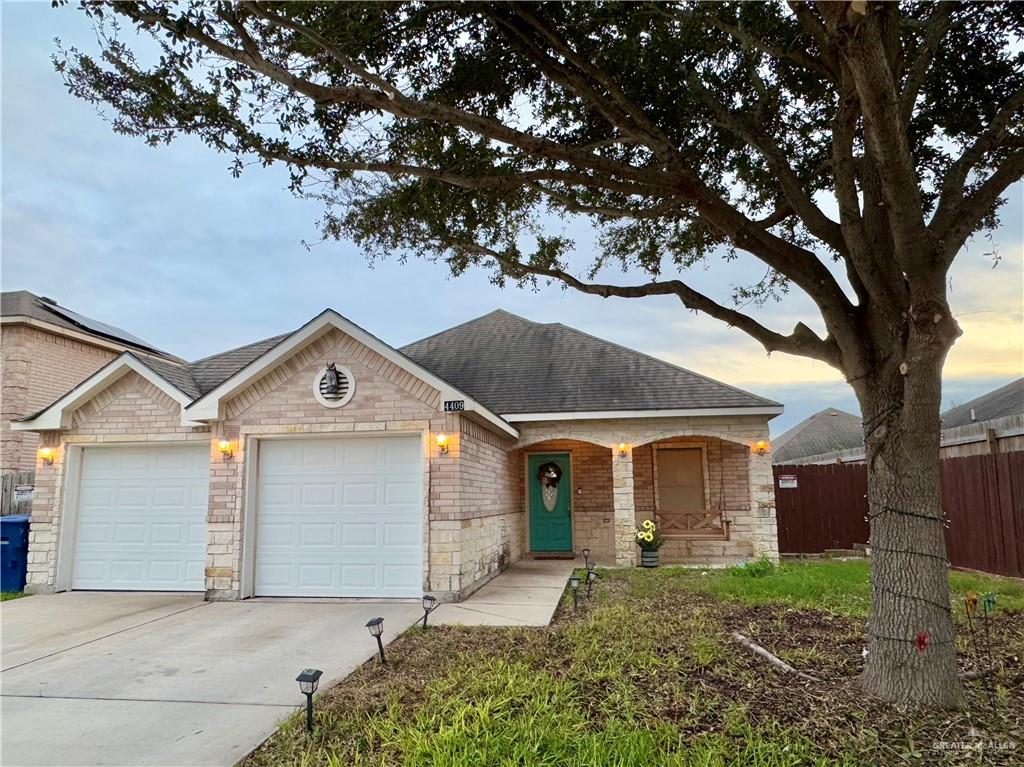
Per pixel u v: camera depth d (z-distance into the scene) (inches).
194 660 231.3
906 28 221.1
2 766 147.0
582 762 138.3
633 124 212.8
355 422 356.2
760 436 506.0
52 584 372.2
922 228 155.5
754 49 219.3
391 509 354.9
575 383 553.9
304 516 360.2
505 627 272.7
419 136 246.8
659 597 339.6
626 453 512.7
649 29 232.4
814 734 152.5
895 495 179.8
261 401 364.8
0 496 466.3
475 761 139.3
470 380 576.1
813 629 254.1
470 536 370.6
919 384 170.2
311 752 151.9
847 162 188.2
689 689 183.9
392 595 346.0
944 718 160.7
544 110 261.6
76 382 643.5
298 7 191.6
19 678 212.1
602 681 191.9
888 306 182.2
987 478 415.8
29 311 597.6
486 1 207.0
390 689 192.7
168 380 382.0
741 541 546.6
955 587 355.6
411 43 225.1
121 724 171.8
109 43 193.6
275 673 215.2
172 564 376.8
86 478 391.9
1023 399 594.6
